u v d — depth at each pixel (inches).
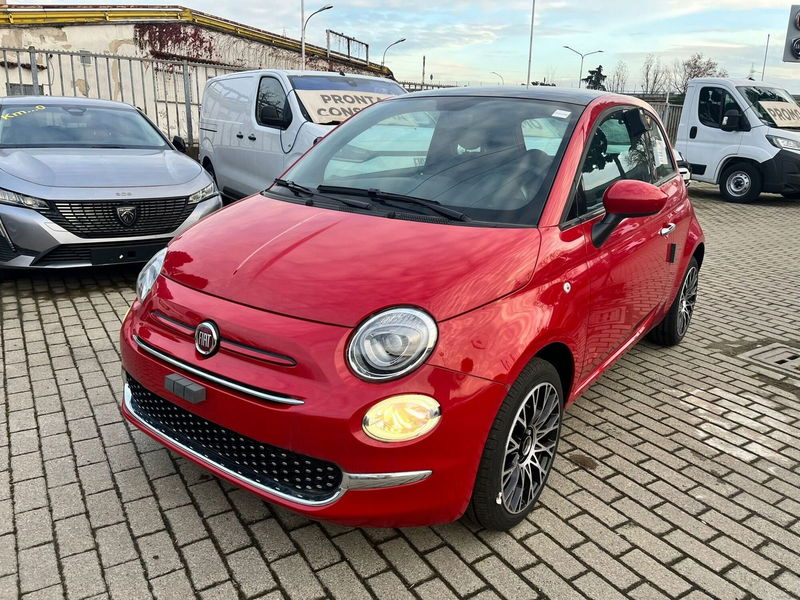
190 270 105.8
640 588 95.9
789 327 223.1
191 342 97.8
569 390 117.8
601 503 116.4
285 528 104.9
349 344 87.1
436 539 104.0
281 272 98.0
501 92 145.3
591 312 117.2
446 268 96.0
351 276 94.8
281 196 131.5
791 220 454.3
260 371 89.4
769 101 521.7
